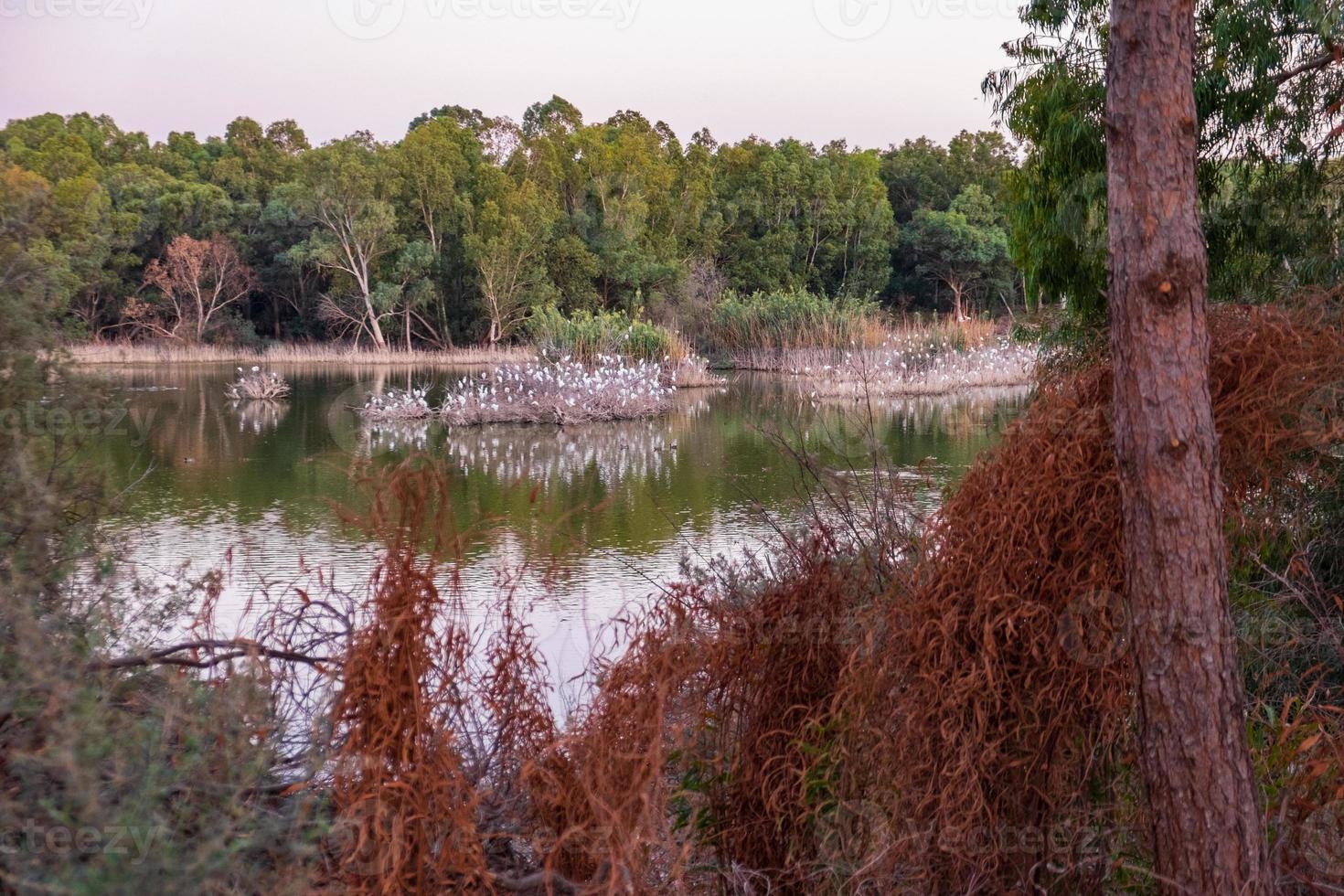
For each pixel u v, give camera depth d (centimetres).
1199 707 201
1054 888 239
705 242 5000
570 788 219
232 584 574
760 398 2075
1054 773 235
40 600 200
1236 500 256
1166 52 201
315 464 1206
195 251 4075
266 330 4778
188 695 180
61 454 235
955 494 251
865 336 2789
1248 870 201
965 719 228
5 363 226
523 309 4297
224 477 1117
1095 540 235
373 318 4253
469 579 543
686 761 252
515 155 5056
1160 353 202
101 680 185
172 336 3981
